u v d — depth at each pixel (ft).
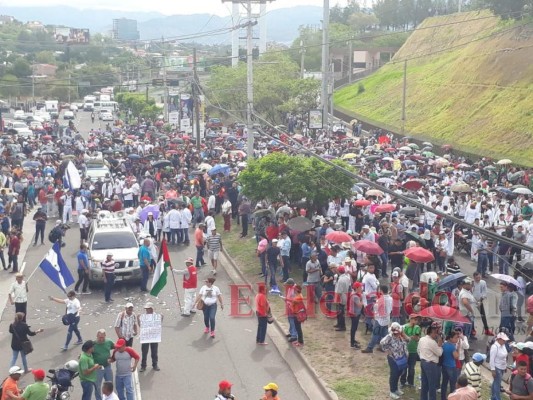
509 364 55.16
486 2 231.71
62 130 256.73
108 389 43.21
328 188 89.76
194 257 94.84
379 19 493.77
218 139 190.80
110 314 70.90
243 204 101.50
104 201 115.03
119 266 79.05
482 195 99.60
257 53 327.47
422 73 284.20
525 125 175.63
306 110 246.47
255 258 90.53
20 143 182.50
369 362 57.31
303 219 78.59
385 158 139.03
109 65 581.94
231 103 259.60
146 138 208.23
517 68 209.05
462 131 198.90
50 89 471.21
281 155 90.74
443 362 48.70
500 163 133.08
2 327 66.80
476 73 229.25
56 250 69.82
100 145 188.34
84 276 78.43
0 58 586.86
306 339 63.00
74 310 60.70
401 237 80.02
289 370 57.06
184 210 101.50
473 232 86.38
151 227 100.78
